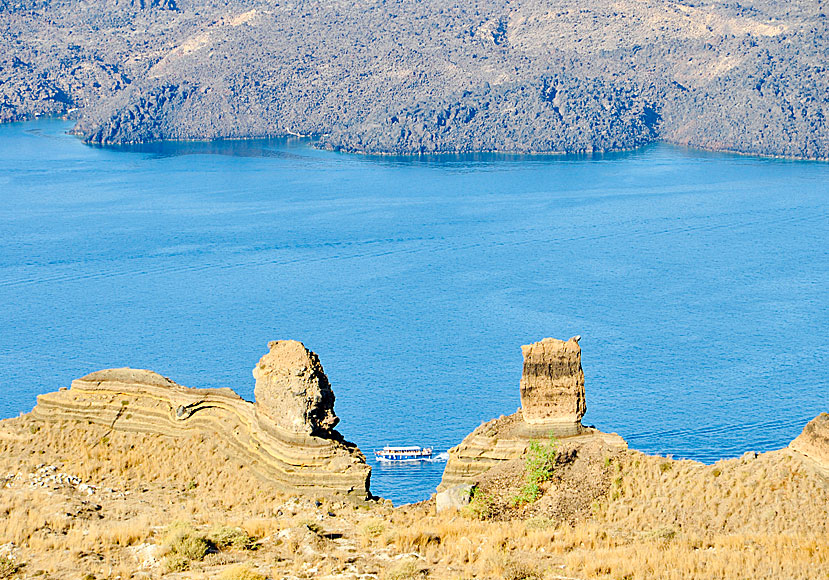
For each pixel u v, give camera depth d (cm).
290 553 5816
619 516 6600
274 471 7219
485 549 5772
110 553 5875
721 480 6588
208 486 7331
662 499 6619
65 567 5594
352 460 7206
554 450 7031
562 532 6272
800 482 6353
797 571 5394
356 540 6069
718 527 6306
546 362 7275
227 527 6138
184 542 5812
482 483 7081
